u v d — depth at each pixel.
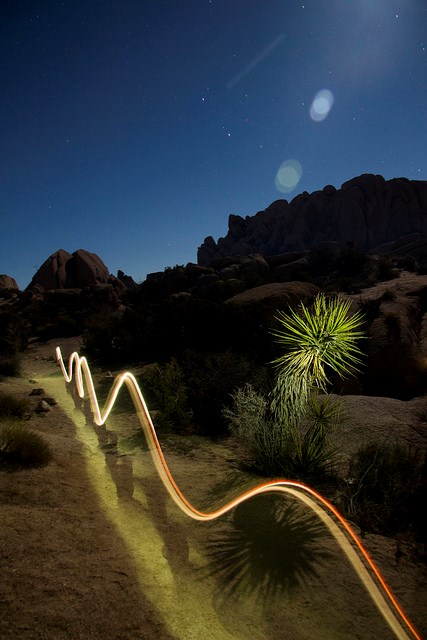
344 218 60.31
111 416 9.90
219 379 9.91
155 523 4.51
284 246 62.75
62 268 50.34
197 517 4.75
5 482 4.96
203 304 15.44
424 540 4.58
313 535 4.48
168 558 3.84
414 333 14.21
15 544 3.64
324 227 61.75
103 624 2.84
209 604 3.27
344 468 6.48
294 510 5.06
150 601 3.18
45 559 3.49
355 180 62.81
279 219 66.94
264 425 6.98
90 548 3.79
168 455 7.32
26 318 33.59
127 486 5.51
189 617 3.08
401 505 5.10
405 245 47.28
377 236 58.94
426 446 7.02
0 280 60.22
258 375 10.03
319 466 6.24
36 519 4.18
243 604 3.32
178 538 4.24
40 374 16.44
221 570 3.74
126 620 2.91
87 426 8.88
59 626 2.75
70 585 3.20
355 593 3.58
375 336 13.62
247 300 18.14
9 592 3.00
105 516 4.51
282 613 3.26
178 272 40.03
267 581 3.64
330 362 6.60
